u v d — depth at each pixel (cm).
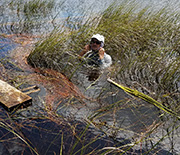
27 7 809
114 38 531
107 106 298
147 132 254
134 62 445
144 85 373
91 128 249
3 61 390
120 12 673
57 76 367
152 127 264
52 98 300
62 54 443
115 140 235
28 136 221
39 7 832
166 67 424
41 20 705
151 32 587
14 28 606
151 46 532
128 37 551
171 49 488
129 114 286
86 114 275
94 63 423
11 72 357
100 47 422
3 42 488
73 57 433
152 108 305
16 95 279
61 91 322
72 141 224
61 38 456
